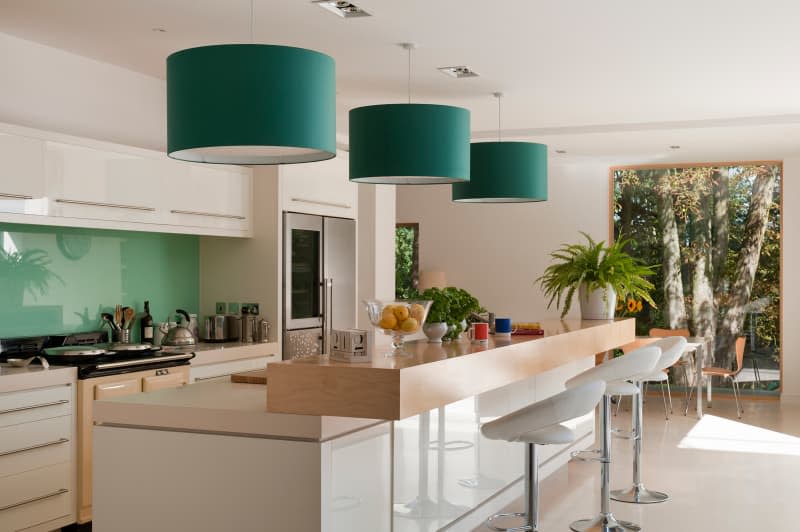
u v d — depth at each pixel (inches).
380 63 241.8
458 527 187.5
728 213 414.9
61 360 204.5
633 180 429.1
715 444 307.0
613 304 274.4
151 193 234.5
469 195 242.8
